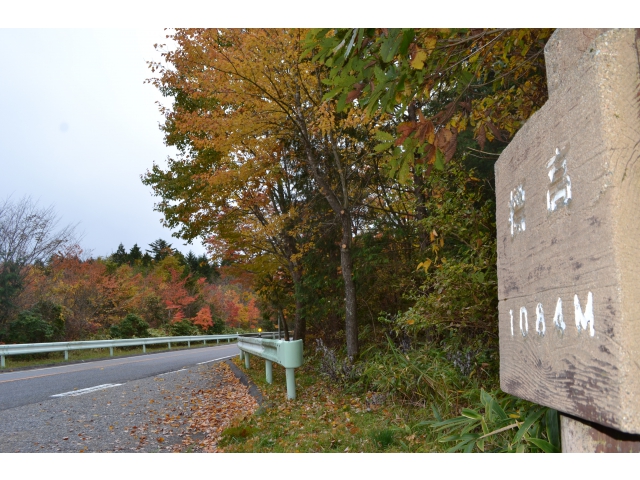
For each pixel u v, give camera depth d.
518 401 3.47
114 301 26.73
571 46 1.04
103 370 12.75
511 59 3.86
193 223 13.73
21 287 18.23
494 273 5.39
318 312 13.84
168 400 7.91
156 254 64.88
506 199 1.34
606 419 0.73
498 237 1.43
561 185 0.92
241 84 9.20
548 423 1.75
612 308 0.71
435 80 2.77
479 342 5.69
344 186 10.51
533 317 1.09
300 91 9.68
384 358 7.15
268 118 9.80
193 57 9.34
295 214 12.42
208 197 12.63
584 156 0.82
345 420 5.48
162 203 14.38
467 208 5.88
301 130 9.91
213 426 6.10
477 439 2.04
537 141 1.06
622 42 0.76
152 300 32.00
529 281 1.12
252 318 45.09
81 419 6.49
